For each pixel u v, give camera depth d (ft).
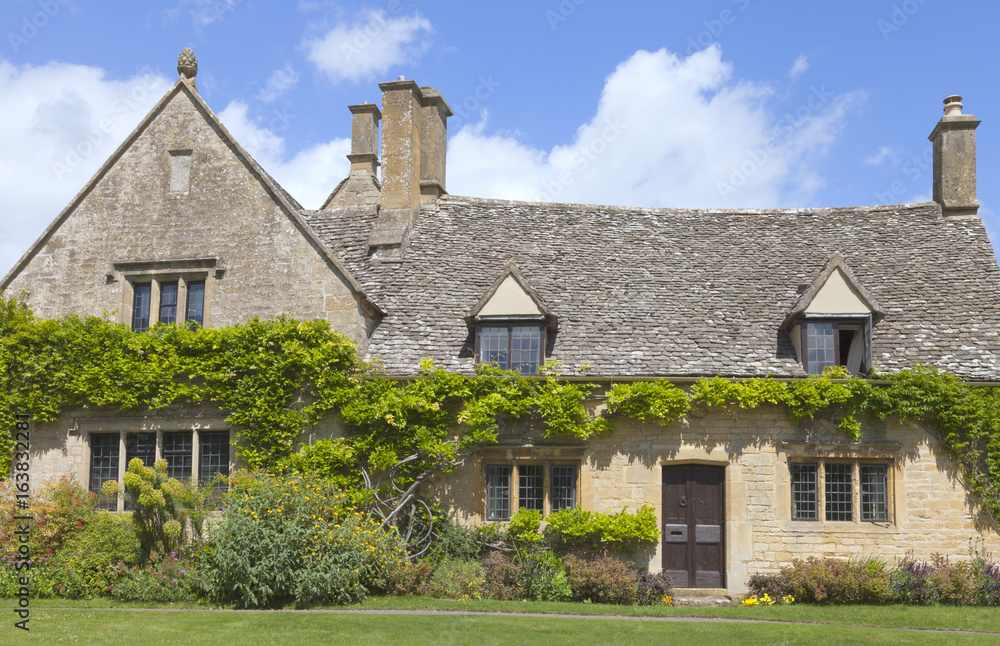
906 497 51.52
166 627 38.63
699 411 52.65
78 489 52.26
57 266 58.90
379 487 52.13
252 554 45.27
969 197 64.64
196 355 54.34
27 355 55.31
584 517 51.65
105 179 59.57
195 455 54.08
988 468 50.88
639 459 52.60
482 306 54.70
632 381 52.95
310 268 55.62
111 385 54.39
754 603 48.73
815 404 51.39
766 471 52.24
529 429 53.26
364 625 39.04
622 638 37.14
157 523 50.60
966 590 47.32
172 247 57.88
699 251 64.39
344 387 52.65
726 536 51.96
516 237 64.85
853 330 54.85
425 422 52.80
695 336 56.08
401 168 64.39
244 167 57.98
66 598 48.01
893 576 48.60
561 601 47.93
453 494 52.90
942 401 51.13
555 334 56.18
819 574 48.06
